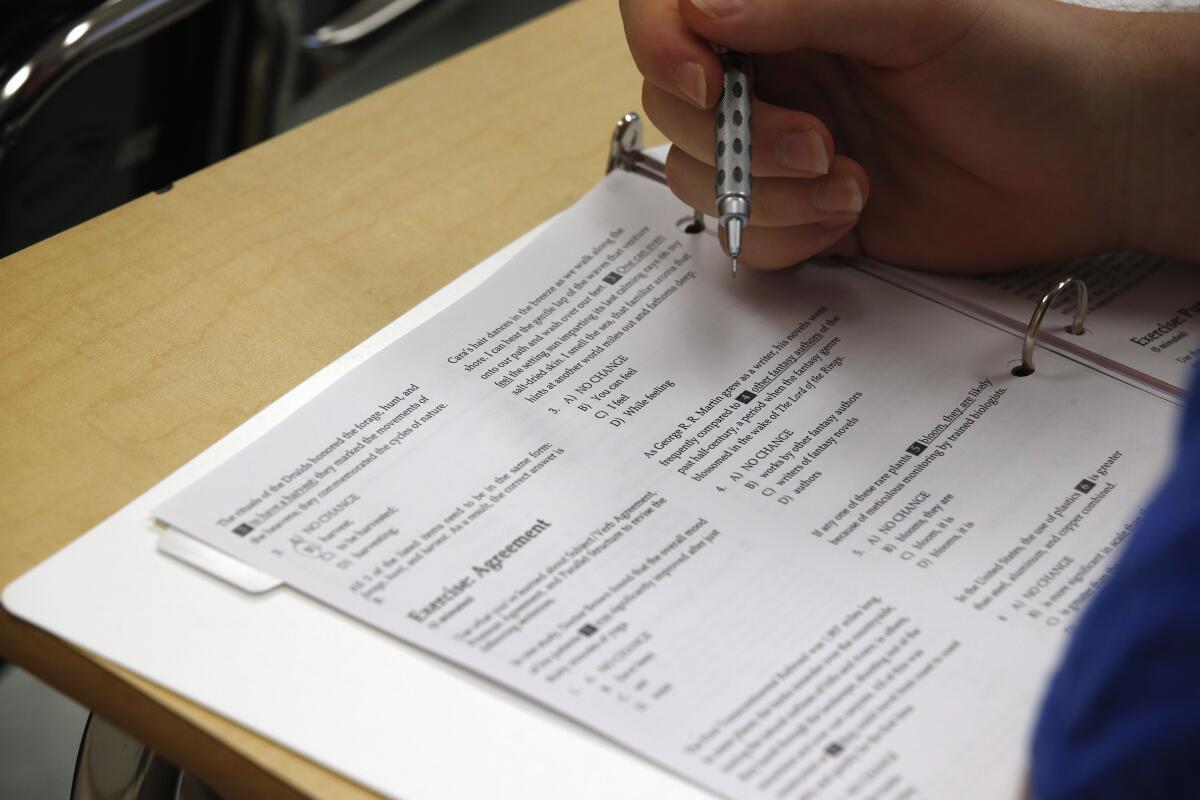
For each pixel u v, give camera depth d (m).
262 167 0.69
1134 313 0.60
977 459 0.52
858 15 0.57
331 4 1.41
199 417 0.54
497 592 0.46
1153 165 0.60
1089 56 0.59
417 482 0.50
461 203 0.67
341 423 0.53
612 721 0.42
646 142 0.72
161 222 0.65
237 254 0.63
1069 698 0.33
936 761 0.41
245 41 1.09
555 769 0.40
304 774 0.40
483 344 0.58
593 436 0.53
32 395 0.54
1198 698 0.30
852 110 0.64
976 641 0.44
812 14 0.57
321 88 1.32
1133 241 0.63
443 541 0.48
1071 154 0.60
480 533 0.48
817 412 0.54
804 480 0.51
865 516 0.49
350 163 0.69
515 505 0.49
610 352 0.57
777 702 0.42
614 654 0.44
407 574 0.46
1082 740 0.32
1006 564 0.47
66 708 1.22
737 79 0.58
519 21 2.13
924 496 0.50
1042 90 0.59
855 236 0.64
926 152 0.63
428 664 0.43
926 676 0.43
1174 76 0.59
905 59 0.59
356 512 0.49
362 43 1.31
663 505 0.50
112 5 0.86
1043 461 0.52
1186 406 0.33
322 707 0.42
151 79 1.13
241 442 0.52
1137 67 0.59
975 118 0.60
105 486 0.50
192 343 0.57
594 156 0.71
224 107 1.12
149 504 0.49
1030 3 0.60
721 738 0.41
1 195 1.06
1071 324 0.59
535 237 0.64
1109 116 0.60
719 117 0.57
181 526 0.48
